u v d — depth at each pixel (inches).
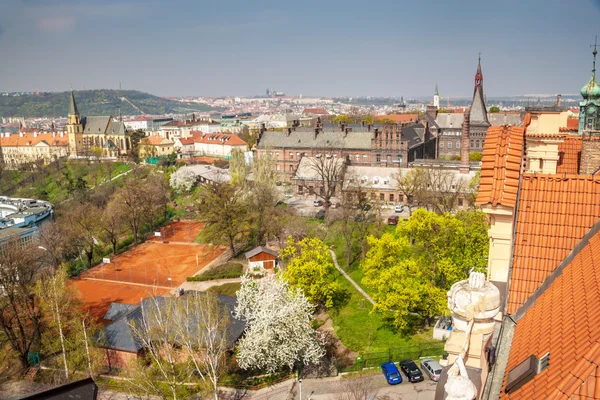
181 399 2079.2
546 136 1072.8
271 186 5172.2
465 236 2529.5
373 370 2290.8
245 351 2191.2
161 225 5502.0
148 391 2075.5
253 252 3836.1
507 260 665.0
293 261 2987.2
